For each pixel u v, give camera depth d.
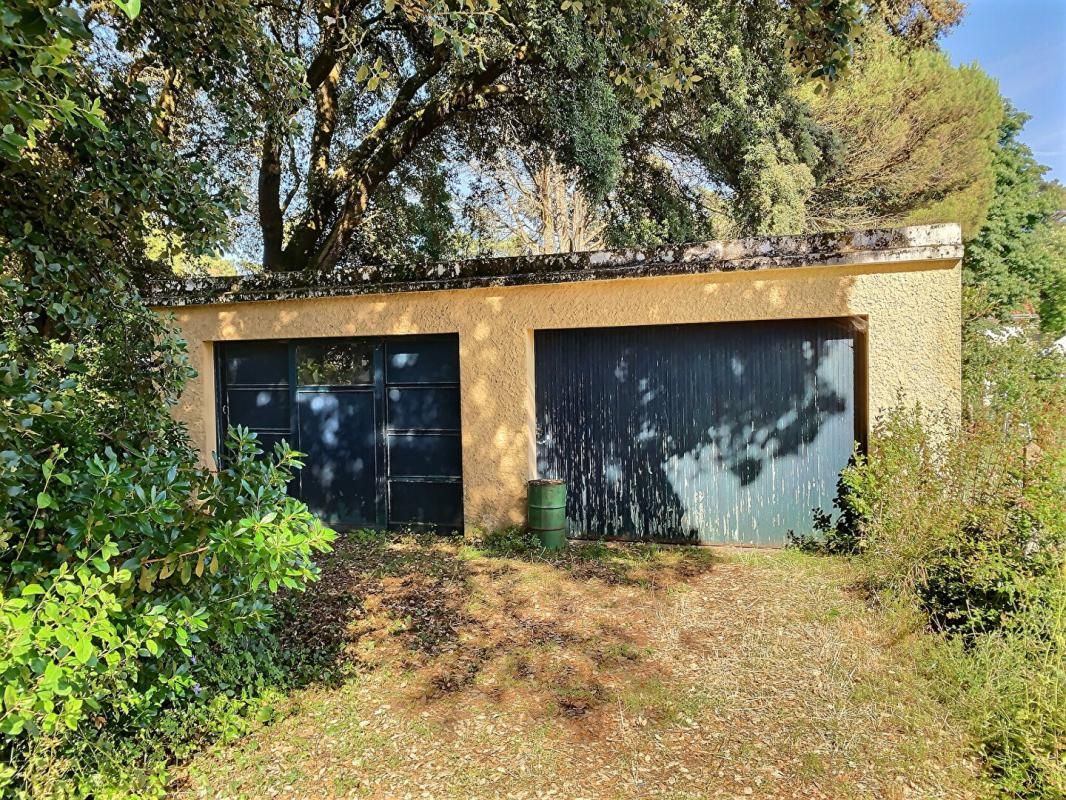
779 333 5.91
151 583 2.45
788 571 5.18
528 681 3.56
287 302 7.06
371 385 7.12
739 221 12.17
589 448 6.47
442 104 10.28
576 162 8.96
